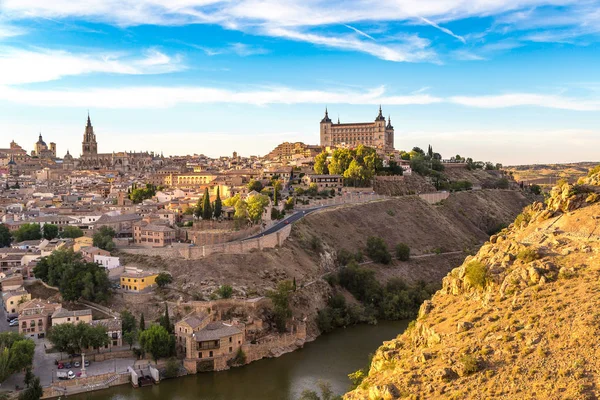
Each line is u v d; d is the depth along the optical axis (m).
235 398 164.50
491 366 82.44
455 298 111.06
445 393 81.00
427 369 88.94
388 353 105.38
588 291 88.06
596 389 70.00
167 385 174.75
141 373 179.12
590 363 74.44
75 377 170.75
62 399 162.50
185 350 190.38
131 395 166.62
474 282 106.94
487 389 77.94
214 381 178.50
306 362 195.62
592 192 114.94
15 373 172.88
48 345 193.50
